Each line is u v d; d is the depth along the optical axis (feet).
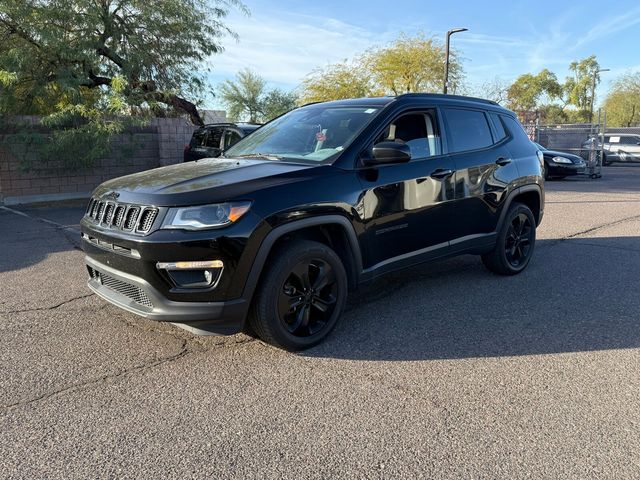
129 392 10.45
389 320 14.46
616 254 22.38
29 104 41.42
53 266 20.25
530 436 8.98
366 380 10.99
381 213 13.47
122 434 8.99
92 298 16.29
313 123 15.17
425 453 8.50
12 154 39.50
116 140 44.55
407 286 17.66
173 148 48.08
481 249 17.20
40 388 10.58
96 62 40.22
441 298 16.37
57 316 14.69
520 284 17.90
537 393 10.47
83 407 9.87
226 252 10.69
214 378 11.06
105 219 11.98
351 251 12.98
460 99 17.13
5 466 8.10
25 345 12.69
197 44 47.14
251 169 12.60
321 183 12.21
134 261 10.91
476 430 9.16
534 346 12.73
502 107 19.24
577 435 9.01
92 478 7.85
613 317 14.69
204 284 10.88
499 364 11.76
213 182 11.48
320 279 12.49
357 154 13.28
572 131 74.59
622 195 43.52
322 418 9.53
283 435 8.99
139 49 43.39
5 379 10.95
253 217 10.98
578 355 12.23
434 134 15.56
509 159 17.94
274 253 11.69
